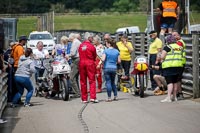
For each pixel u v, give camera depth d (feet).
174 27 193.77
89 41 135.54
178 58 129.80
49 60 155.74
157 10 199.41
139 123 102.12
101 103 132.98
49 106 131.03
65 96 141.28
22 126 102.99
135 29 372.58
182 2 203.31
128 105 127.03
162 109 118.62
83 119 108.88
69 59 156.87
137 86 146.82
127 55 169.37
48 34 378.32
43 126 102.42
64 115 115.03
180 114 111.14
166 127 97.04
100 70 159.33
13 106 131.75
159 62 145.79
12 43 144.46
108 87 136.56
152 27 202.69
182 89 145.69
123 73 162.50
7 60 145.69
